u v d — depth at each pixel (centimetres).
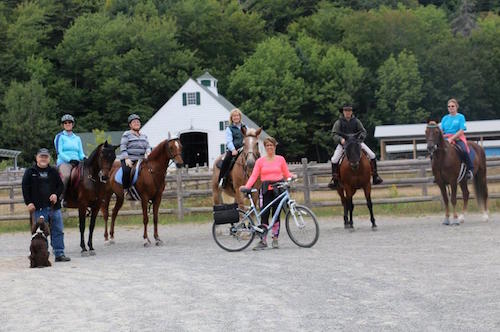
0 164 5994
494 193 2205
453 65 9494
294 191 2456
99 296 995
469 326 733
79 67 9369
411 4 12156
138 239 1844
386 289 942
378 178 1759
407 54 9812
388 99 9225
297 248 1426
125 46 9500
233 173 1645
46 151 1440
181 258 1375
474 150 1838
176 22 10331
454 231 1609
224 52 10388
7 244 1841
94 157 1546
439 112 9550
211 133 7362
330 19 10731
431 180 2188
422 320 765
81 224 1556
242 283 1039
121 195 1733
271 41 9456
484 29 10188
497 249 1277
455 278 998
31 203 1420
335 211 2244
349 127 1728
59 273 1257
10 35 9238
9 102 8119
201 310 868
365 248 1374
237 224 1458
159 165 1662
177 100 7375
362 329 740
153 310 882
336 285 988
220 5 11394
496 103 9900
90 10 10694
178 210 2273
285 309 851
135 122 1700
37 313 902
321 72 9288
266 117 8819
